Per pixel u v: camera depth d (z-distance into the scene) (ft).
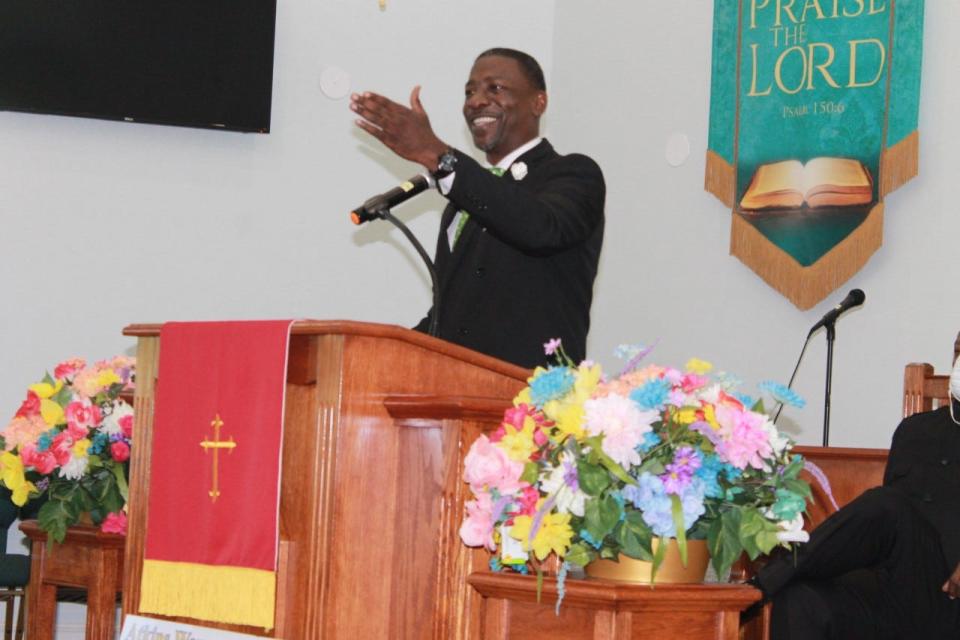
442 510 14.71
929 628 19.39
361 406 14.76
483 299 19.13
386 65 38.52
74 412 22.15
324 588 14.40
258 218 36.96
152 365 17.40
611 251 37.70
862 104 31.71
